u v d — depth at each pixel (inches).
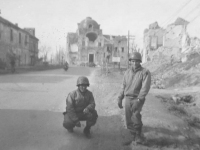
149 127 200.2
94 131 196.9
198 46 1180.5
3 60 1240.2
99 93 398.6
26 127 202.4
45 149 157.3
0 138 173.5
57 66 1935.3
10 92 393.7
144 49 2066.9
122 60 3085.6
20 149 155.9
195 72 699.4
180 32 1566.2
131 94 166.6
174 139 187.6
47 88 462.9
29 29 2159.2
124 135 187.3
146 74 161.8
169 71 872.9
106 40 3122.5
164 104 309.7
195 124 243.9
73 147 161.9
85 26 3260.3
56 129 199.3
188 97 396.8
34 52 1843.0
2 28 1289.4
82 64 2802.7
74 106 179.9
